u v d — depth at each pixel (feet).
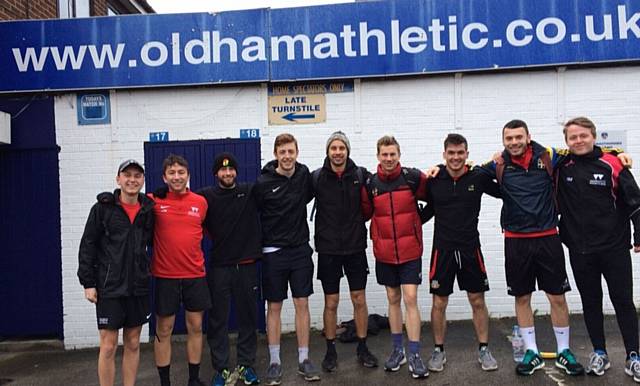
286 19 18.47
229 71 18.57
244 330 14.05
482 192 13.64
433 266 13.83
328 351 14.32
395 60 18.29
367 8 18.30
